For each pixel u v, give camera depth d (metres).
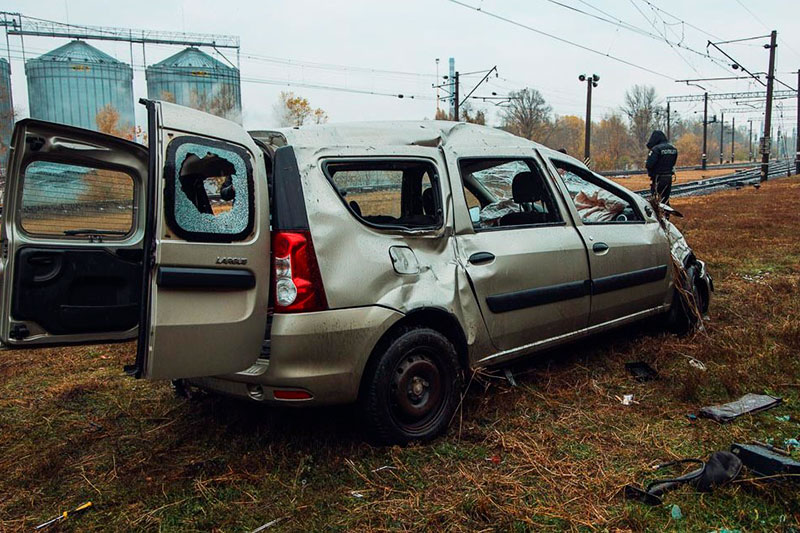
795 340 5.13
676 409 4.00
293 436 3.74
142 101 2.93
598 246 4.69
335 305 3.29
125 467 3.51
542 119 67.56
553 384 4.47
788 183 31.33
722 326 5.75
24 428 4.09
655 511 2.88
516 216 4.69
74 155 3.69
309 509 2.99
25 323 3.59
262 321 3.21
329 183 3.45
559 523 2.83
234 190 3.13
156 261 2.87
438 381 3.71
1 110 43.34
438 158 3.98
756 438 3.54
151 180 2.88
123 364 5.36
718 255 9.58
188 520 2.96
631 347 5.19
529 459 3.40
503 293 4.04
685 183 36.97
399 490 3.14
